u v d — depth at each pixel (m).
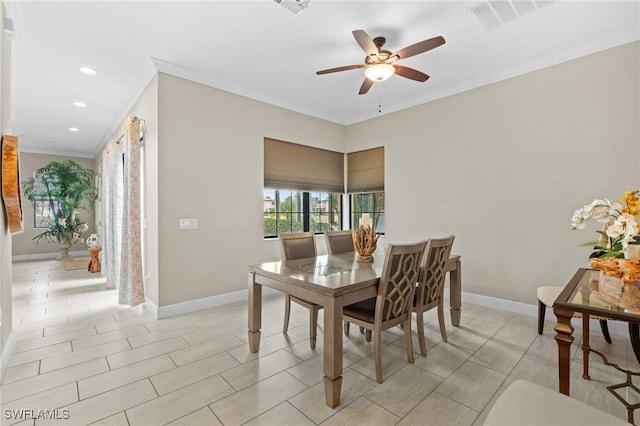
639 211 1.84
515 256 3.43
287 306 2.92
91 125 5.55
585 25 2.62
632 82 2.74
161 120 3.29
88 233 8.30
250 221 4.06
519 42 2.89
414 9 2.41
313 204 5.11
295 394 1.95
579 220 2.04
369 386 2.04
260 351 2.53
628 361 2.32
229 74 3.54
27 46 2.91
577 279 1.91
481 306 3.66
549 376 2.15
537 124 3.27
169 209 3.34
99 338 2.77
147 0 2.28
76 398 1.90
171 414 1.75
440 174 4.08
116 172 4.54
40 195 7.38
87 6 2.34
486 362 2.35
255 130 4.12
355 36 2.28
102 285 4.76
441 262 2.66
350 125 5.32
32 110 4.72
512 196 3.45
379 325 2.10
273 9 2.40
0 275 2.10
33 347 2.59
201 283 3.59
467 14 2.47
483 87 3.67
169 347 2.60
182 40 2.83
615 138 2.83
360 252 2.85
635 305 1.38
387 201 4.71
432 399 1.90
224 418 1.72
